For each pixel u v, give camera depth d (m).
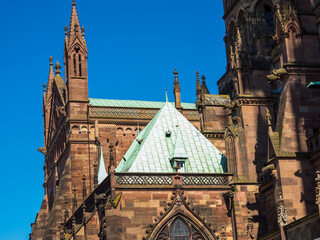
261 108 73.50
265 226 68.06
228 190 68.88
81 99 92.94
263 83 74.62
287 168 61.22
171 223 66.19
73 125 91.69
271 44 88.94
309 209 60.50
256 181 69.50
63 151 94.56
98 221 70.94
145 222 65.62
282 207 59.22
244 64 75.00
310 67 64.69
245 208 68.25
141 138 77.00
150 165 70.38
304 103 63.84
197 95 84.81
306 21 66.00
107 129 92.94
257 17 96.69
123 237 64.69
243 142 71.50
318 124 63.59
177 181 67.75
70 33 95.38
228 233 67.75
